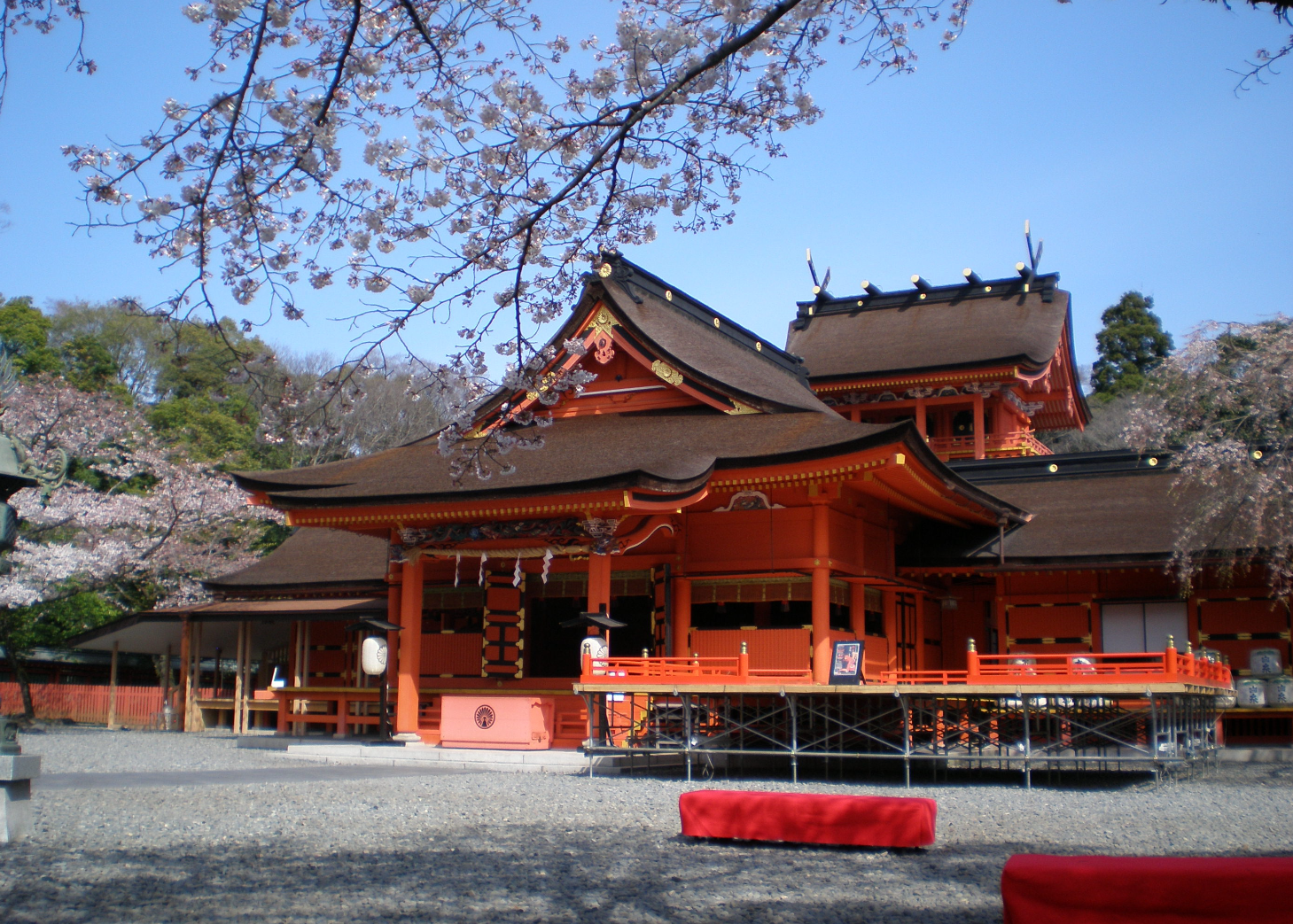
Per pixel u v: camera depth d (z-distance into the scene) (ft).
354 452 238.89
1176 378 102.37
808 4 37.60
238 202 35.83
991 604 117.60
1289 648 95.81
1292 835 51.21
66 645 142.41
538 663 109.50
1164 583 101.24
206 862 43.24
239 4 34.32
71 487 144.56
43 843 46.44
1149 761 69.41
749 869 42.80
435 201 40.86
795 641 91.81
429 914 34.86
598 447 99.71
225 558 157.17
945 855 46.11
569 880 40.52
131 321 268.82
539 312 43.01
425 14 36.99
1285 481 90.94
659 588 97.81
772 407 100.94
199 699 130.21
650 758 88.58
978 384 152.46
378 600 125.08
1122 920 28.81
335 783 72.02
